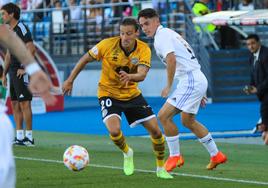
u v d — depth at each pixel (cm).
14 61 3125
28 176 2277
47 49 6444
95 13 6266
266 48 3272
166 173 2242
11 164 1173
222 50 5850
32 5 6631
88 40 6259
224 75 5809
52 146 3169
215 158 2405
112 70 2192
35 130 4019
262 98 3281
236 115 4747
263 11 3472
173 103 2328
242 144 3294
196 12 5681
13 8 3031
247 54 5919
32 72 1138
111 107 2208
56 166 2497
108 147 3141
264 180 2206
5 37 1158
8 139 1178
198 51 5766
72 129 4053
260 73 3259
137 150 3022
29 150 2984
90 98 6053
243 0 6025
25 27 3064
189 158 2742
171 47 2245
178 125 4109
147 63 2158
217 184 2123
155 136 2217
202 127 2398
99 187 2073
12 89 3188
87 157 2089
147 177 2252
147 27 2286
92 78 6269
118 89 2200
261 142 3391
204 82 2355
